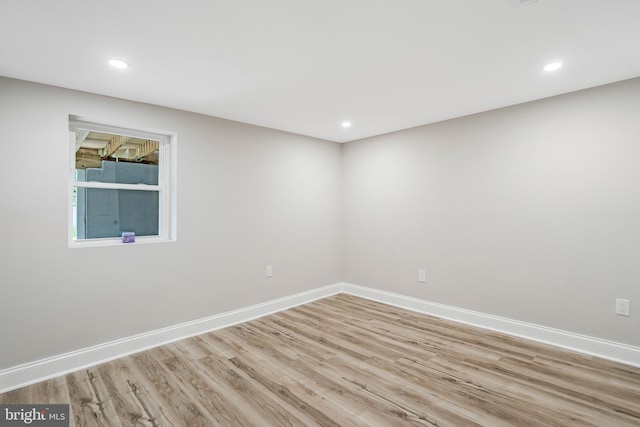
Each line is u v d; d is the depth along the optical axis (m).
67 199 2.58
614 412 2.00
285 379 2.41
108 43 1.94
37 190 2.45
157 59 2.15
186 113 3.25
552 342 2.96
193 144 3.29
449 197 3.66
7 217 2.34
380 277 4.38
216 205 3.47
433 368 2.56
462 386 2.30
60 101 2.56
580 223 2.81
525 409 2.03
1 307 2.31
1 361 2.30
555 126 2.92
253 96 2.86
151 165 3.18
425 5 1.61
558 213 2.92
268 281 3.95
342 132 4.21
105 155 2.94
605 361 2.64
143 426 1.91
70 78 2.41
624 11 1.66
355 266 4.71
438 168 3.75
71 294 2.59
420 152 3.91
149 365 2.64
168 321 3.12
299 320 3.69
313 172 4.47
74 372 2.53
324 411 2.03
